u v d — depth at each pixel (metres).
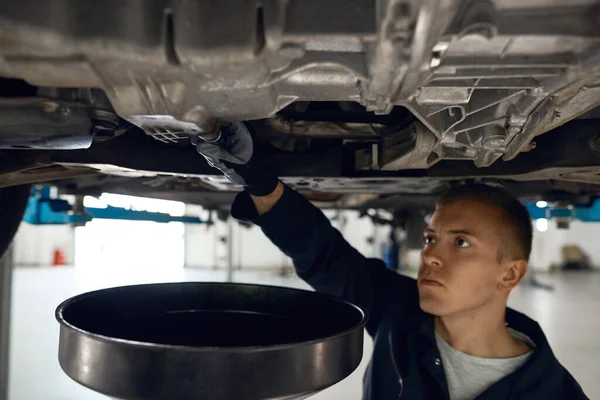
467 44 0.32
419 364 0.84
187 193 1.24
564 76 0.35
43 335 3.17
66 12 0.30
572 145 0.66
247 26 0.30
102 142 0.64
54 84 0.35
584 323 3.64
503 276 0.79
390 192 1.13
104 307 0.58
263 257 7.41
